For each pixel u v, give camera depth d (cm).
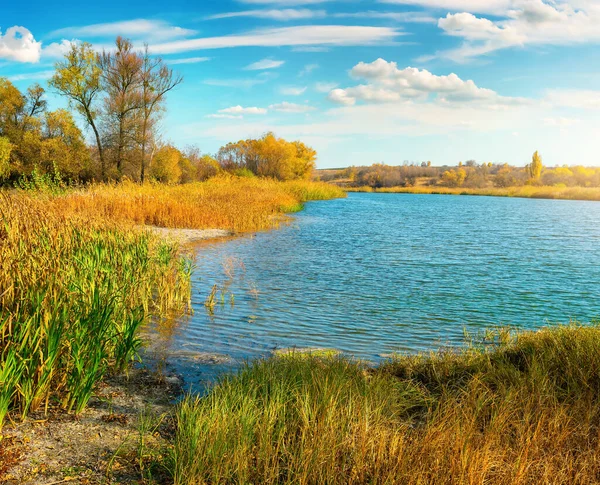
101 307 571
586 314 941
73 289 618
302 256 1582
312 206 4278
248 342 733
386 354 691
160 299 902
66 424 429
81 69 3762
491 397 476
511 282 1234
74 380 455
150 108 3969
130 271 870
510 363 594
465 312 945
